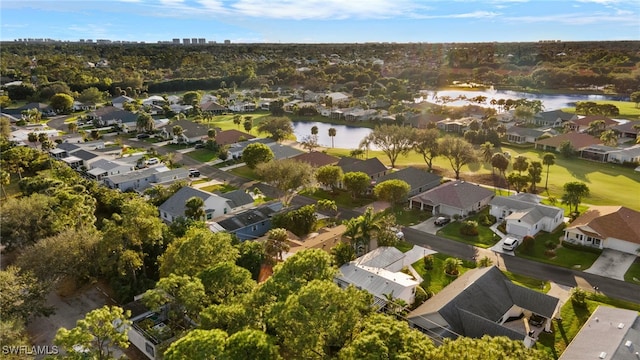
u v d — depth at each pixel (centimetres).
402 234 7025
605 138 12388
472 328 4350
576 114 16650
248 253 5578
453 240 6994
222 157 11669
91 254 5403
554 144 12294
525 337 4250
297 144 13762
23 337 4419
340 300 3575
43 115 18188
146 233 5466
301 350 3338
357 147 13612
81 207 6862
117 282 5469
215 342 3119
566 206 8169
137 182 9625
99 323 3631
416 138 10669
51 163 10350
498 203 7769
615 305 5109
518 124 15788
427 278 5869
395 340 3097
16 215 6309
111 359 3700
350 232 6094
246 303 3850
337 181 9188
